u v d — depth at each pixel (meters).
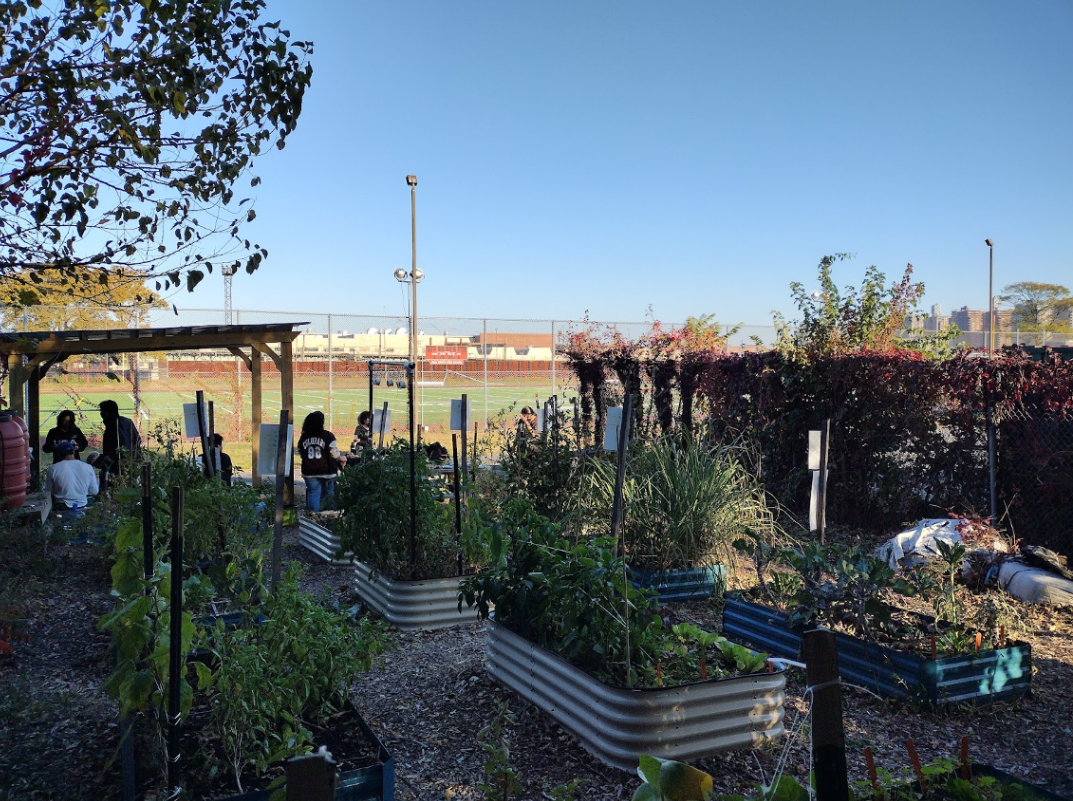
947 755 4.21
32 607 6.43
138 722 3.82
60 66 4.14
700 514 7.18
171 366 21.77
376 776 3.36
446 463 11.54
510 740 4.33
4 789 3.58
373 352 24.08
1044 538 8.35
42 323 12.00
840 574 5.27
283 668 3.67
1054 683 5.26
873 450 10.10
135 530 3.52
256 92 4.59
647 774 2.44
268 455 4.87
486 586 4.98
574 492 7.96
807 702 4.79
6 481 7.81
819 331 13.48
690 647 4.93
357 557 7.20
